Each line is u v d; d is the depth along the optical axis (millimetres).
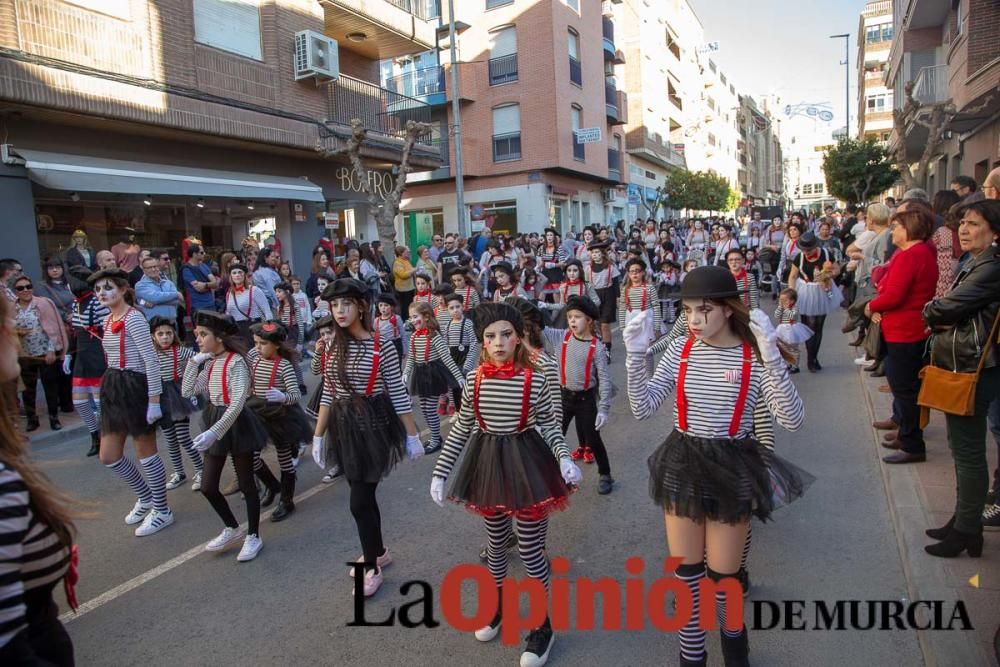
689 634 2887
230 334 4566
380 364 4062
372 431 3973
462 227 19781
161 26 12359
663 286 12672
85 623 3824
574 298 5074
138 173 12109
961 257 4957
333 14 16703
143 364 5105
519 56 27469
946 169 22312
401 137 18859
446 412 8172
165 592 4141
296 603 3934
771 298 15914
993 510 4105
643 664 3201
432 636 3531
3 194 10273
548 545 4430
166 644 3576
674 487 2824
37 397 9859
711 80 61875
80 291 6961
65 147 11680
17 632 1548
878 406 6840
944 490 4609
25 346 7688
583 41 29844
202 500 5746
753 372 2820
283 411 5156
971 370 3498
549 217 28562
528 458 3305
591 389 5199
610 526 4680
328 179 17453
